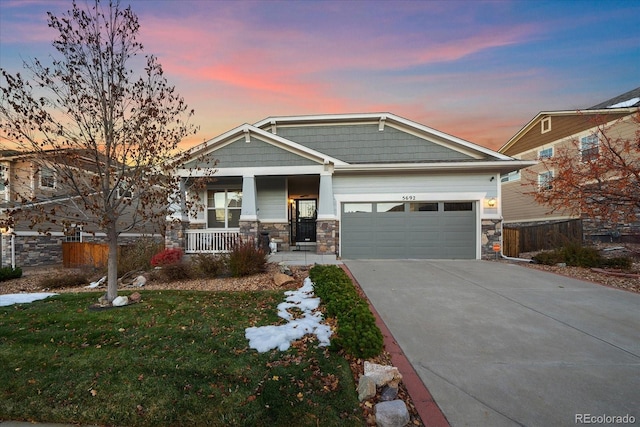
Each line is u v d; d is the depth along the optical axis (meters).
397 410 2.49
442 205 11.21
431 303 5.55
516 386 3.03
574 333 4.30
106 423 2.59
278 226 12.30
